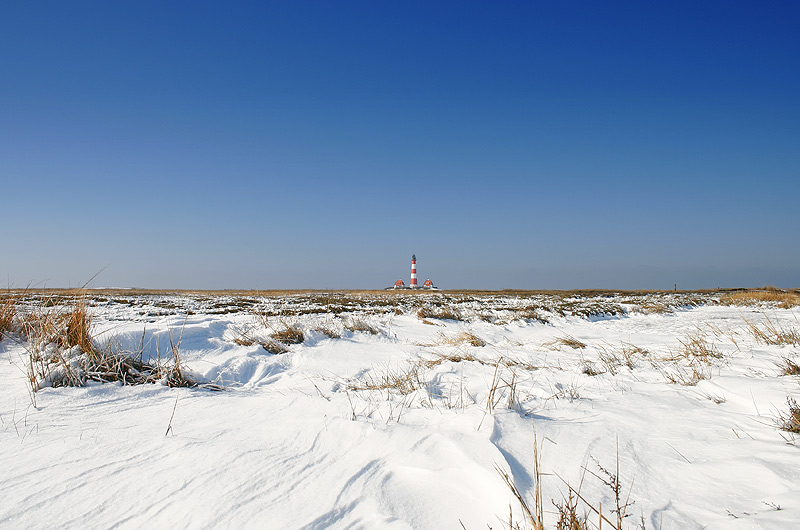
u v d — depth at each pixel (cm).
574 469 279
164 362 557
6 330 600
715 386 463
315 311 1441
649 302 2247
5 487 243
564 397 457
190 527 213
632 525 216
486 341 968
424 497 242
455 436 310
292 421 359
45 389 414
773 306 1920
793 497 233
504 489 240
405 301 2147
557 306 1878
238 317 1126
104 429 335
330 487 251
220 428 345
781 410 375
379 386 515
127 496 239
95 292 2617
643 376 562
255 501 236
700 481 263
